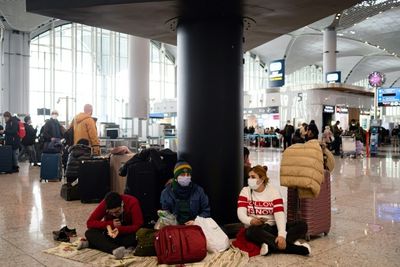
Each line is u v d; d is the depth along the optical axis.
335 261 3.69
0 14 22.05
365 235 4.61
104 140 13.42
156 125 16.45
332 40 30.33
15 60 25.95
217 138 4.83
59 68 29.42
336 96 25.59
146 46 18.25
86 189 6.62
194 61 4.90
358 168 12.49
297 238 4.04
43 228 4.87
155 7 4.63
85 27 30.88
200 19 4.89
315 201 4.40
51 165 9.26
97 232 4.03
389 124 39.06
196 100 4.87
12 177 10.00
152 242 3.83
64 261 3.66
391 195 7.40
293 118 25.19
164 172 5.26
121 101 32.44
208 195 4.81
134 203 4.21
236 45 4.98
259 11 4.80
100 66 31.75
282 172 4.29
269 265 3.57
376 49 39.47
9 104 25.75
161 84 37.25
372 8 24.09
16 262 3.63
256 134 25.61
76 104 29.81
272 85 27.67
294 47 37.44
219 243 3.92
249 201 4.17
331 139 19.03
